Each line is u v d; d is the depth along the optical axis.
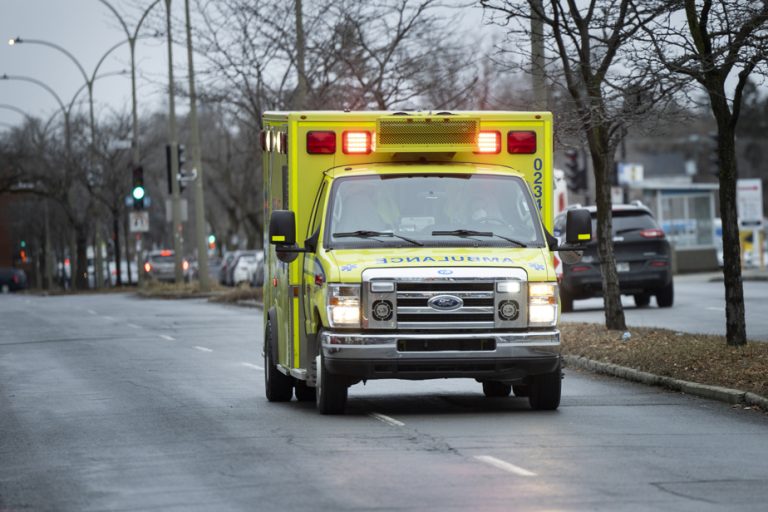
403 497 21.75
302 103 76.81
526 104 51.31
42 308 108.88
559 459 25.66
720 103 39.62
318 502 21.47
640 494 21.89
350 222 33.41
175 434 30.33
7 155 175.62
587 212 33.91
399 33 76.25
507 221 33.66
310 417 33.00
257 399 38.03
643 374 40.22
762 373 36.41
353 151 34.66
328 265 32.31
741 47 38.50
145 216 129.38
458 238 33.19
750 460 25.52
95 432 31.17
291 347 35.00
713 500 21.38
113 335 69.12
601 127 48.50
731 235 40.59
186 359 52.81
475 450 26.91
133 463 26.20
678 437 28.73
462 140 34.50
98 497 22.59
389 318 31.72
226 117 171.25
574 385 40.09
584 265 69.38
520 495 21.83
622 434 29.22
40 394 40.59
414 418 32.53
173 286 132.75
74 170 172.75
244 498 22.03
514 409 34.31
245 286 107.31
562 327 52.84
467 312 31.89
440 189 33.91
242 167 181.62
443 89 76.31
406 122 34.31
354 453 26.73
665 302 72.00
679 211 129.25
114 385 42.75
